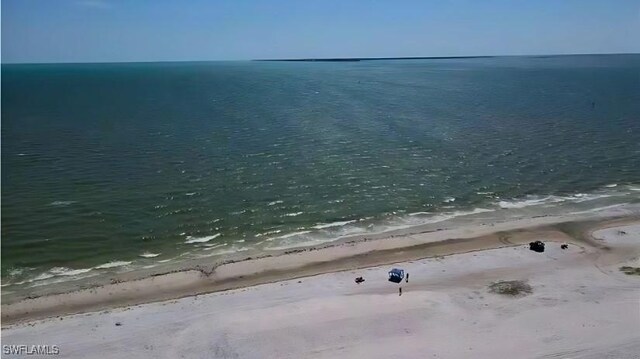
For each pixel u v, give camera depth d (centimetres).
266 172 6700
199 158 7331
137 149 7844
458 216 5462
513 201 5912
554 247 4694
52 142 8300
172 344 3278
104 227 5044
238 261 4406
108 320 3534
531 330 3416
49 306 3731
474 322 3525
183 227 5078
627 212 5581
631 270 4278
